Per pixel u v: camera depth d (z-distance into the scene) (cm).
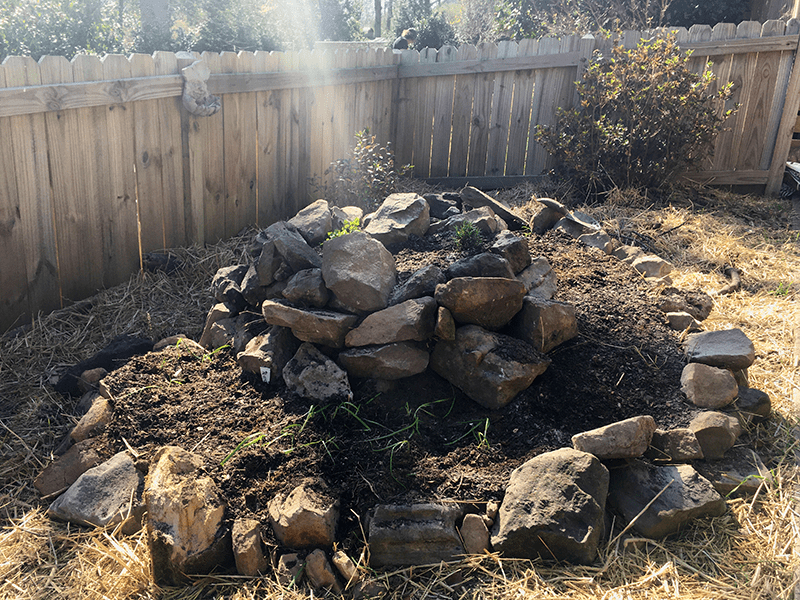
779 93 688
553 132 703
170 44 933
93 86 404
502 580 245
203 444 297
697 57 702
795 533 261
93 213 435
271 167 596
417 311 319
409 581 246
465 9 1534
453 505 262
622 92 661
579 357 339
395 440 295
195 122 496
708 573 247
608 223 573
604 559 253
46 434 336
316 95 635
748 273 502
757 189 727
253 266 399
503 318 333
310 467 281
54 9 776
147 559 259
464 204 501
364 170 616
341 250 337
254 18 1153
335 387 315
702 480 272
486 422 302
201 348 382
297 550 254
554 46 725
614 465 281
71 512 281
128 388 341
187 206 511
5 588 253
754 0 1143
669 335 369
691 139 649
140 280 473
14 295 395
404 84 799
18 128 374
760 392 329
